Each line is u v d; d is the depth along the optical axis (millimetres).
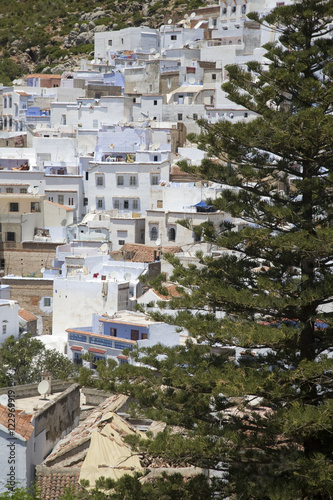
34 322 169500
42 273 186250
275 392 62312
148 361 70188
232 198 71875
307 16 69062
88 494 64375
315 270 67938
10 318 154375
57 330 165000
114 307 161000
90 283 162500
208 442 63719
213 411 67688
